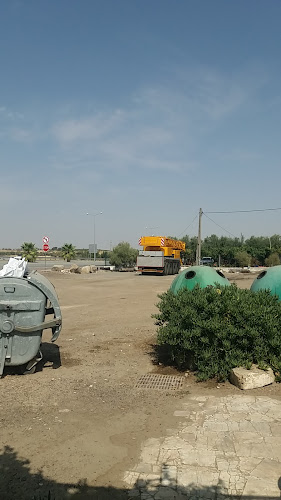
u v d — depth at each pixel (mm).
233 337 6664
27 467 4105
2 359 6742
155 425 5035
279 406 5555
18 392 6191
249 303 7102
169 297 7941
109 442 4613
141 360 8039
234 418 5184
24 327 6754
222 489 3680
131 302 17484
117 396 6051
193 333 6723
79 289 23281
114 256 54531
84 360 8047
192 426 4973
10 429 4941
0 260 56281
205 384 6555
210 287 7828
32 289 6781
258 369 6551
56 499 3592
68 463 4176
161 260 38844
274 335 6648
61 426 5023
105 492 3689
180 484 3771
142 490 3701
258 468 3992
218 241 93188
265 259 71875
